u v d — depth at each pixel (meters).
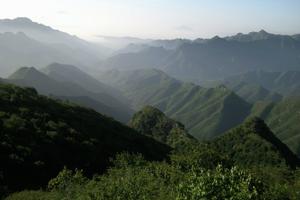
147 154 94.44
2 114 70.81
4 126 64.69
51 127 74.69
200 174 18.58
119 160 49.06
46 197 38.91
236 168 19.02
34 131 68.44
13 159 54.41
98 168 69.12
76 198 32.22
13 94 89.06
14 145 59.09
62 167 62.03
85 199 29.31
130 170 39.12
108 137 90.75
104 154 76.06
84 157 69.44
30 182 53.28
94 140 78.62
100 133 90.31
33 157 58.72
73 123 86.44
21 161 54.88
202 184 17.50
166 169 36.47
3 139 59.31
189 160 44.62
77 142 72.56
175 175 33.09
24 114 76.56
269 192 23.33
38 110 83.50
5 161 53.41
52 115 85.81
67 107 101.69
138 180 30.86
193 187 17.70
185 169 42.47
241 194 17.02
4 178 50.28
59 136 70.75
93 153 72.25
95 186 32.94
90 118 101.56
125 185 28.77
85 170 65.88
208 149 50.97
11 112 75.31
